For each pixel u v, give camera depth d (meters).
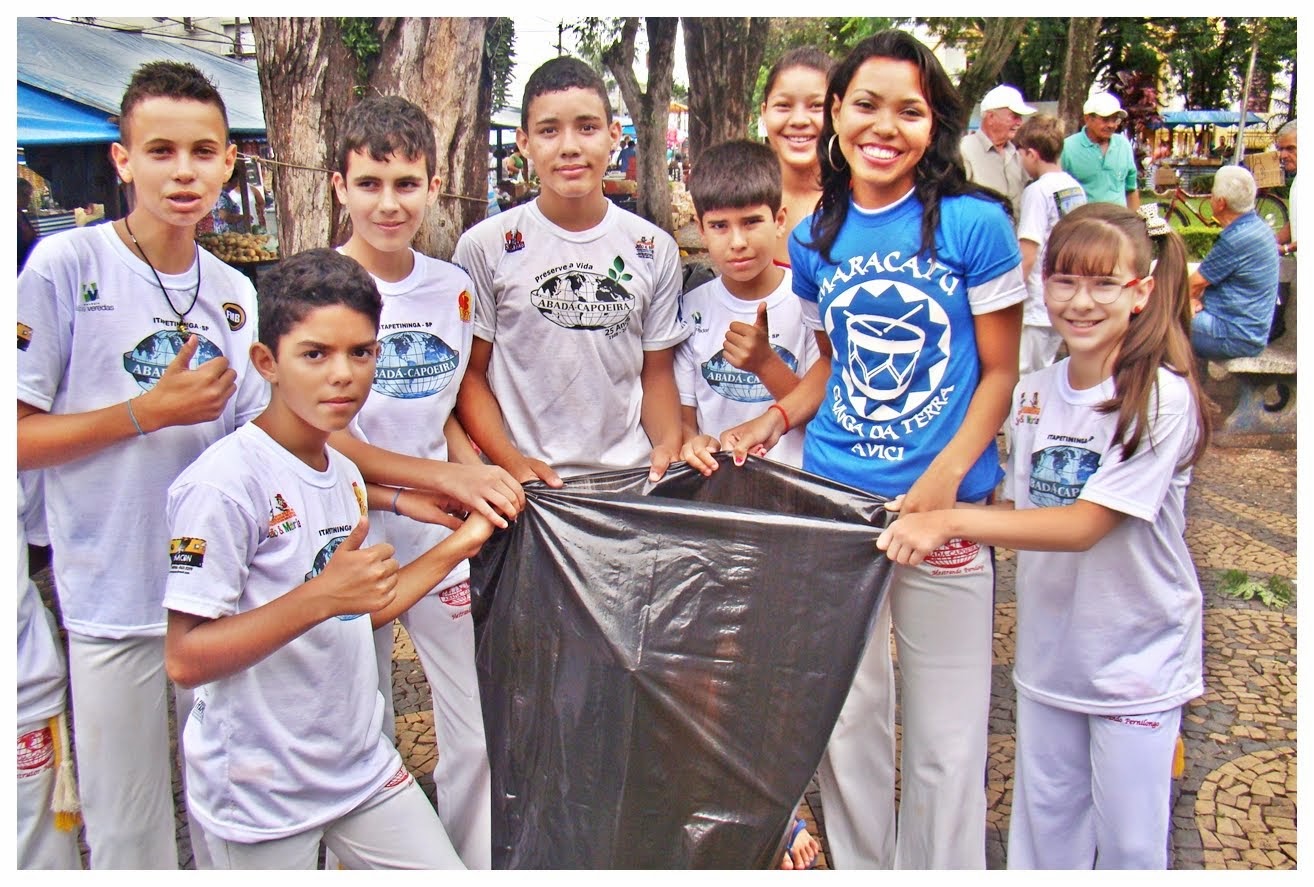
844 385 2.25
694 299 2.82
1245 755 2.98
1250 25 13.98
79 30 11.36
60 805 2.22
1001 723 3.16
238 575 1.79
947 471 2.05
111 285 2.09
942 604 2.20
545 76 2.40
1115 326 1.98
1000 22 8.64
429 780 2.88
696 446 2.27
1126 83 15.34
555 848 1.89
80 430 1.98
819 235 2.25
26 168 9.76
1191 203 12.33
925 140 2.03
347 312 1.79
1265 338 5.59
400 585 1.94
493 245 2.56
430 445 2.45
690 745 1.81
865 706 2.34
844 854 2.43
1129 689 2.06
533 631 1.92
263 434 1.87
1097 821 2.19
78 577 2.11
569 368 2.60
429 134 2.34
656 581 1.85
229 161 2.16
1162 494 1.95
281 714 1.85
